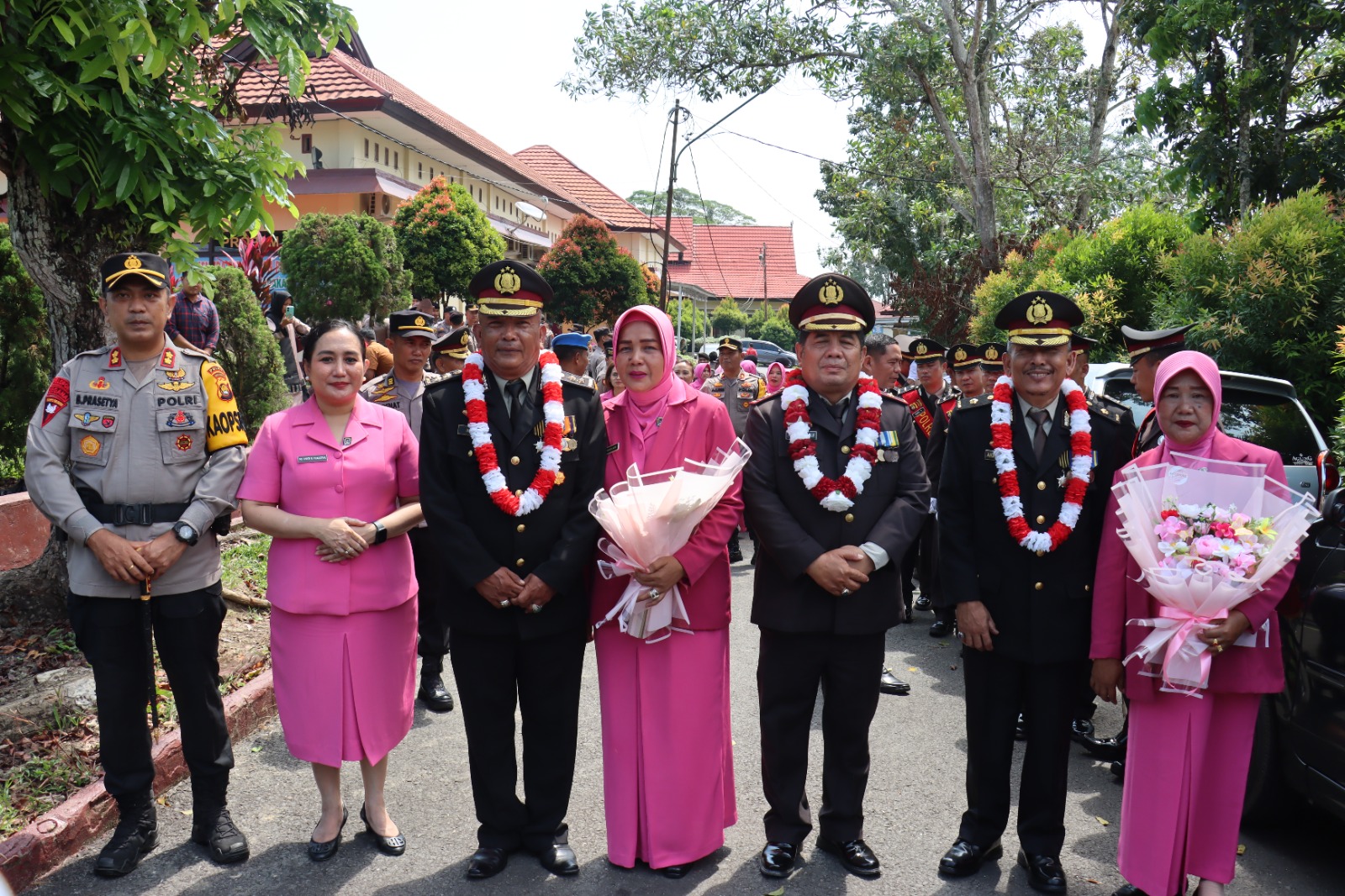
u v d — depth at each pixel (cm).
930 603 745
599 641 380
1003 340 1305
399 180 2005
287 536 375
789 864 368
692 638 370
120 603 366
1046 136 2034
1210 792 338
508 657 367
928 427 704
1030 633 358
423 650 548
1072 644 357
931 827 410
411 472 404
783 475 375
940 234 2270
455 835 397
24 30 445
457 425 370
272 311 1288
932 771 468
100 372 374
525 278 364
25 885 351
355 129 1898
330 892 353
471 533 362
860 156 2252
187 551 374
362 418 395
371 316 1424
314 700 373
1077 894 360
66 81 472
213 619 382
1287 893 360
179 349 387
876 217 2312
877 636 371
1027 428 381
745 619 733
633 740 372
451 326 1098
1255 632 329
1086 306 1018
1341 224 816
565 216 3394
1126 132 1273
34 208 540
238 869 367
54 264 549
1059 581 360
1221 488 333
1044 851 363
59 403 372
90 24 432
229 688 511
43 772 408
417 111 1920
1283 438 592
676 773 367
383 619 385
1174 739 333
